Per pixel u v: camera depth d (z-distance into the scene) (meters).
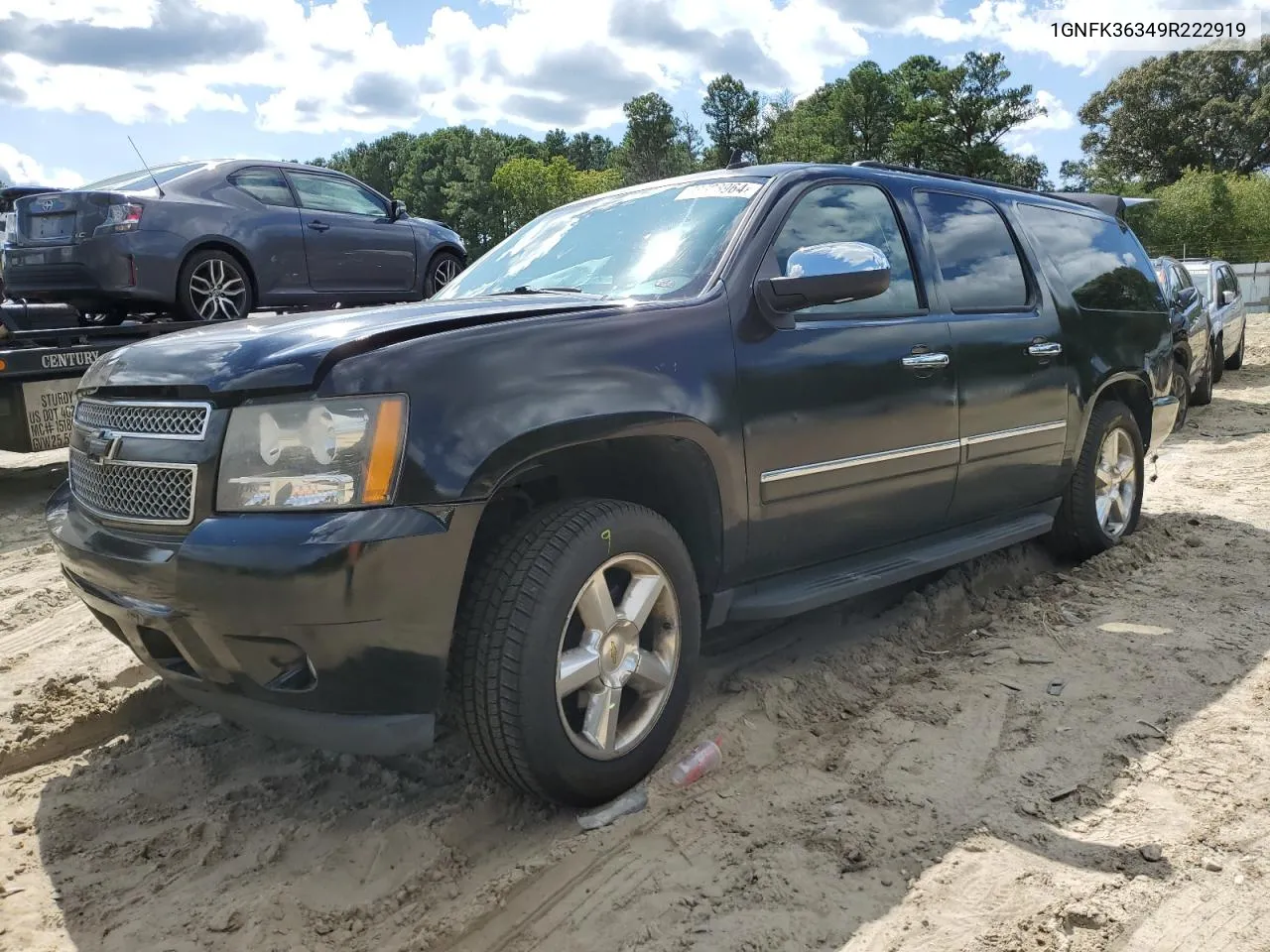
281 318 2.94
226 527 2.31
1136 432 5.18
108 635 4.33
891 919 2.24
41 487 7.92
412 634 2.34
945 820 2.63
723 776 2.89
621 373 2.71
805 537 3.31
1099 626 4.07
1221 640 3.87
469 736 2.54
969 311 4.01
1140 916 2.22
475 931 2.25
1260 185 57.94
